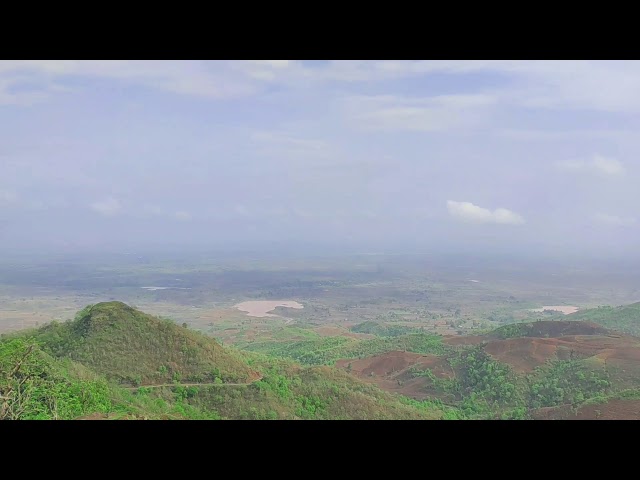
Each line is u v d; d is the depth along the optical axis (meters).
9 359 12.66
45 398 12.20
